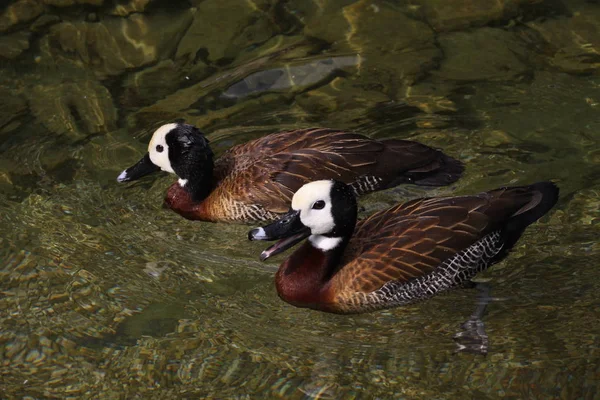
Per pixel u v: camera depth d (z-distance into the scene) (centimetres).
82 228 999
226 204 1009
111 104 1161
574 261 921
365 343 857
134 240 989
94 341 863
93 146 1102
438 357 833
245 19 1283
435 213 896
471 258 894
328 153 1000
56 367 838
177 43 1249
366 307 889
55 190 1047
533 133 1079
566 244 941
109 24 1279
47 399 805
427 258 880
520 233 920
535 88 1145
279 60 1216
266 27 1270
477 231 890
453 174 1010
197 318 888
